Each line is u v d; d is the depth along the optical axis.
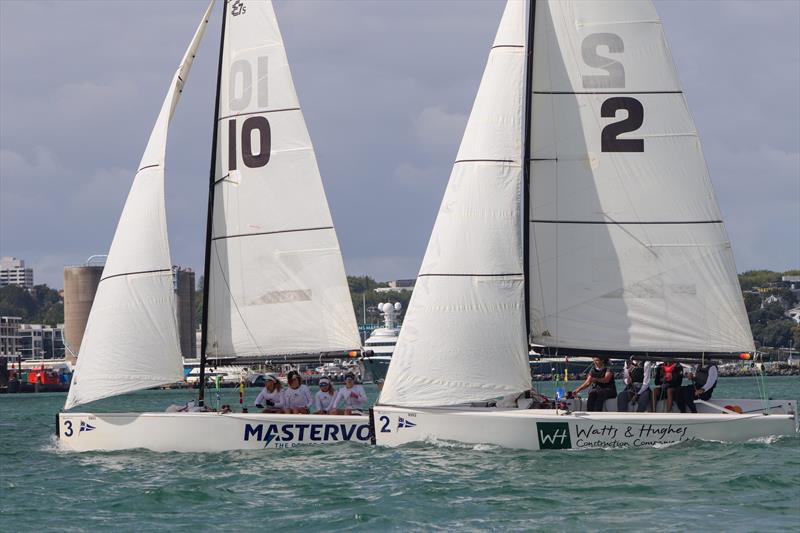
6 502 76.75
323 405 97.56
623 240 93.69
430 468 83.00
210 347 101.19
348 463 86.50
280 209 100.44
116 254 98.75
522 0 94.00
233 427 93.88
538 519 66.12
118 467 89.69
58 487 82.19
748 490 73.12
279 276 100.31
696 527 63.03
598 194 93.75
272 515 69.56
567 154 94.00
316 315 99.88
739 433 91.50
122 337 97.31
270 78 100.81
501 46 93.69
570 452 88.62
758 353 93.81
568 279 93.75
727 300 93.50
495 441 89.88
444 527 64.88
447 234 91.75
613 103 93.88
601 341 93.50
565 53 94.12
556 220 93.81
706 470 80.19
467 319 90.81
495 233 91.56
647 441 90.19
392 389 91.62
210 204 101.88
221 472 85.19
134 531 66.00
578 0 94.06
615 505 69.44
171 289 98.19
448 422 90.56
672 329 93.44
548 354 93.81
